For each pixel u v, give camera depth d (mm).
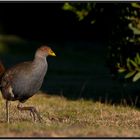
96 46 36000
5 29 37906
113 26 17328
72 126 12305
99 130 11125
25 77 12547
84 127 11977
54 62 29688
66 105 16844
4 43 34656
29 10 37594
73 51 34125
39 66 12727
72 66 28297
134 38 16766
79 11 18062
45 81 22984
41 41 37344
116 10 17281
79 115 14750
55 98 18406
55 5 37281
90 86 21797
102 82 23031
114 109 15938
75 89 20922
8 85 12664
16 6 37531
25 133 10820
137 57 16359
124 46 16969
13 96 12750
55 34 37875
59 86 21609
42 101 17531
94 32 37344
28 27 37906
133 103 17500
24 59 29797
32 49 34156
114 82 22953
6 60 29172
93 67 28125
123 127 12633
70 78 24062
